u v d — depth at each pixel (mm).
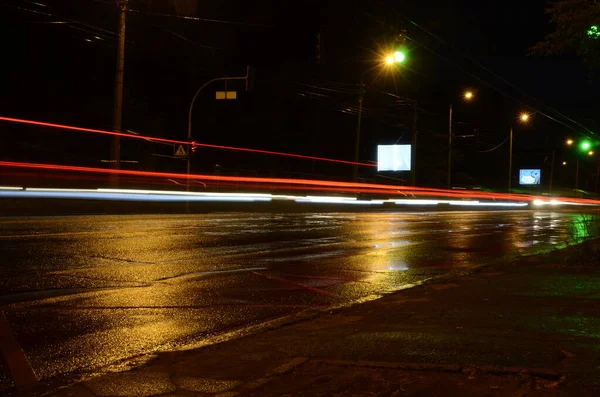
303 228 23016
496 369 5715
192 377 5766
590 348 6488
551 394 5047
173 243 16578
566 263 13930
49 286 10188
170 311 8820
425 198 58312
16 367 6172
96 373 6004
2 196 27672
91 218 23922
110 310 8742
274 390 5270
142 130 51031
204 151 60469
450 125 58750
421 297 9680
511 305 8945
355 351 6457
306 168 66938
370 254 15961
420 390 5172
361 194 53781
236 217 28656
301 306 9352
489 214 41719
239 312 8875
